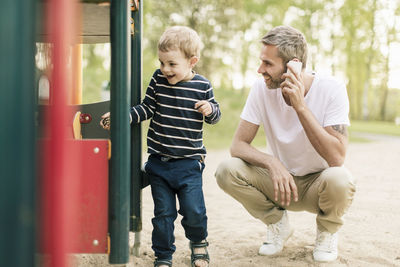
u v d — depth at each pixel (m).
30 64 0.91
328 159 2.25
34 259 0.92
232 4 21.03
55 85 0.99
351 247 2.61
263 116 2.47
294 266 2.26
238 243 2.71
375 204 3.95
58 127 0.98
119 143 1.61
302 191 2.43
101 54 21.89
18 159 0.89
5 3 0.88
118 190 1.61
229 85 27.64
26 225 0.90
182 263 2.31
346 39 25.81
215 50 21.44
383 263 2.35
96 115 2.63
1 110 0.88
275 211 2.46
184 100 2.23
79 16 1.98
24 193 0.89
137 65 2.25
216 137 13.07
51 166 0.98
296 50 2.23
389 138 15.53
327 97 2.33
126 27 1.58
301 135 2.35
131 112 2.18
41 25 1.05
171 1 20.06
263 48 2.28
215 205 4.03
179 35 2.19
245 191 2.40
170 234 2.16
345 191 2.16
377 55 28.62
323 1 22.50
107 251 1.65
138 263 2.29
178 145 2.21
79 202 1.64
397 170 6.46
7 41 0.88
